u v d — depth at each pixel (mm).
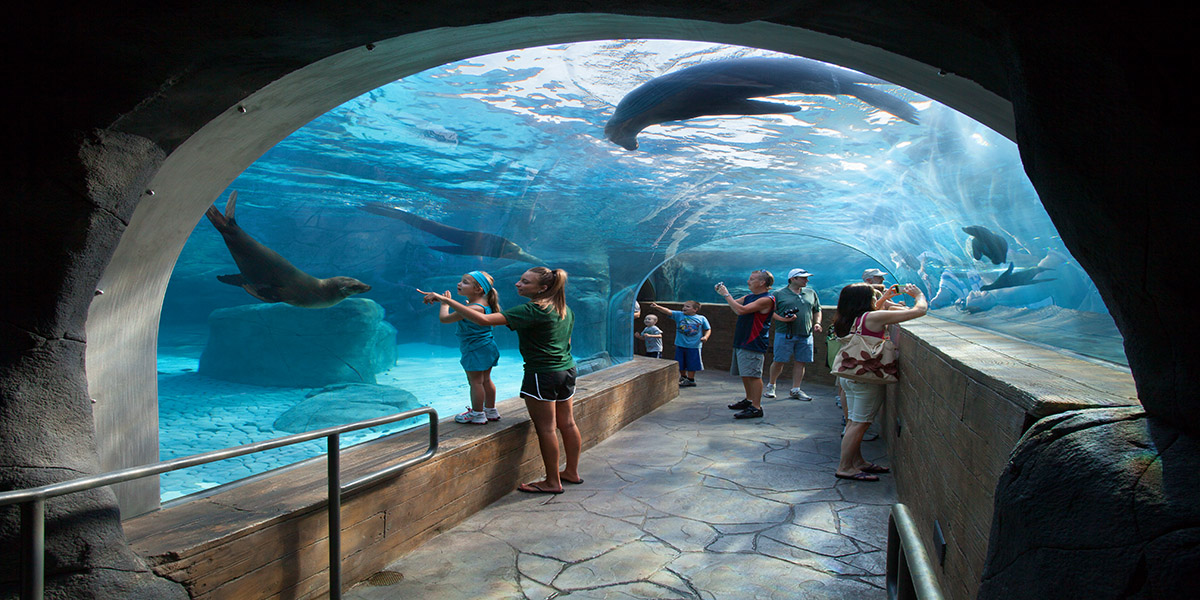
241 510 3312
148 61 2045
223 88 2287
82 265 2180
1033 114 1232
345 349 13391
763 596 3725
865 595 3744
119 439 3205
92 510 2346
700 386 11633
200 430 8625
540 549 4355
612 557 4234
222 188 3186
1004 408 2158
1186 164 1042
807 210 8930
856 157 6129
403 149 9578
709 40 2605
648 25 2520
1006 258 4840
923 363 4320
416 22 2119
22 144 1998
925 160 5391
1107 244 1215
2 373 2109
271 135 3014
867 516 5016
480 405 5605
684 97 6047
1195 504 1010
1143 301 1214
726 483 5863
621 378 8539
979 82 1885
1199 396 1141
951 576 2928
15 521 2150
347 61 2570
